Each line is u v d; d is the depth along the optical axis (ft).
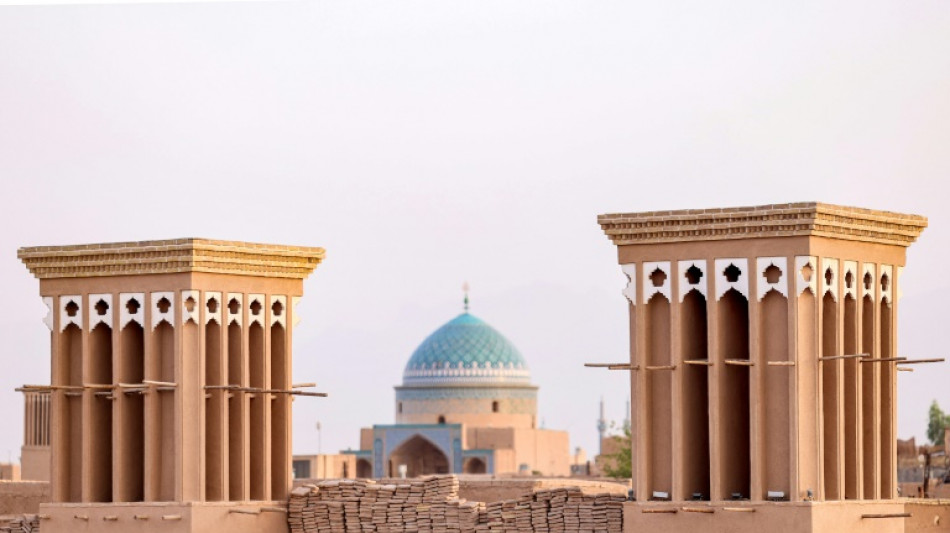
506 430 472.85
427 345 493.36
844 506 97.50
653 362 100.48
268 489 112.47
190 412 108.88
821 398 97.09
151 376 109.81
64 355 112.78
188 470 108.68
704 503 97.76
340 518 112.16
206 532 108.47
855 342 99.81
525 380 490.08
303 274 115.03
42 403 225.97
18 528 116.67
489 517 107.96
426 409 483.92
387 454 471.62
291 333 114.32
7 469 243.19
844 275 98.84
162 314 110.01
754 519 96.48
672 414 98.84
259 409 112.68
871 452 100.68
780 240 96.84
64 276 112.98
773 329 97.50
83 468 111.55
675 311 99.04
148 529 108.99
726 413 98.32
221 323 110.32
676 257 99.45
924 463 192.34
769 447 97.50
